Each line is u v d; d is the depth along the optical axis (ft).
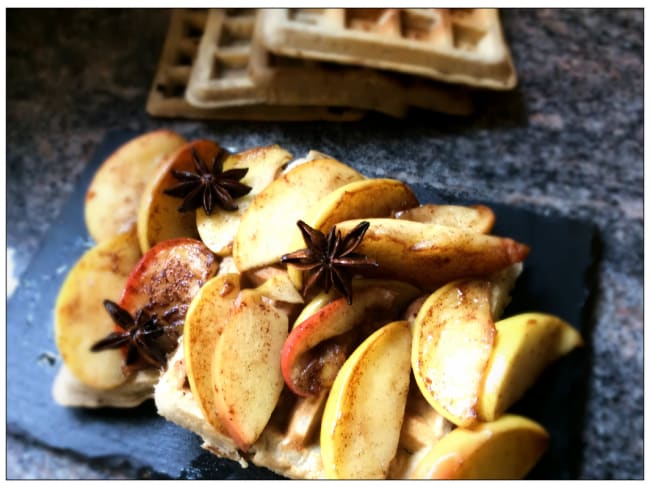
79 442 0.90
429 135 1.02
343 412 0.63
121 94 1.17
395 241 0.65
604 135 1.03
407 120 1.03
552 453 0.75
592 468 0.78
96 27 1.22
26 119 1.18
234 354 0.67
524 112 1.04
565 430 0.76
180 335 0.77
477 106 1.05
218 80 1.01
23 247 1.10
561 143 1.02
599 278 0.90
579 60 1.10
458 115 1.04
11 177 1.15
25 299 1.01
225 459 0.83
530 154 1.01
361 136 1.01
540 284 0.86
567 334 0.78
